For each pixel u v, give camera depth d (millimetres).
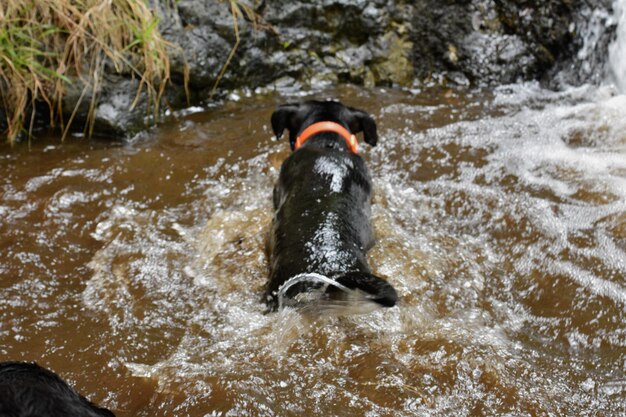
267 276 2467
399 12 3441
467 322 2344
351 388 2178
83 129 3078
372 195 2719
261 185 2816
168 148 2996
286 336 2277
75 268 2504
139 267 2500
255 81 3361
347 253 2320
